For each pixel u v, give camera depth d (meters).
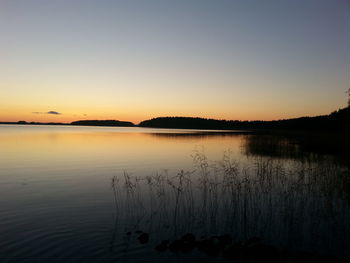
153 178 14.80
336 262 5.62
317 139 34.19
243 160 20.98
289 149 27.61
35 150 29.45
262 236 7.13
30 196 10.98
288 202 9.85
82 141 44.25
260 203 9.77
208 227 7.76
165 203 10.03
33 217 8.49
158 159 22.84
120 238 6.94
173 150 30.42
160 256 5.98
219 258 5.89
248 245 6.36
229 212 8.98
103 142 42.38
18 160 21.70
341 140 29.84
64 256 5.98
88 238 6.92
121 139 50.25
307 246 6.53
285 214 8.59
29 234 7.16
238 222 8.09
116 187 12.66
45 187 12.57
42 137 54.38
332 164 17.81
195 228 7.68
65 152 27.86
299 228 7.55
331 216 8.34
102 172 16.61
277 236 7.12
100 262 5.72
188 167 18.73
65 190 12.02
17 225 7.80
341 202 9.67
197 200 10.44
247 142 33.62
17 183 13.39
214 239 6.66
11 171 16.75
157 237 7.04
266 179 13.55
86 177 15.01
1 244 6.55
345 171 14.77
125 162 21.02
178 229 7.60
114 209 9.34
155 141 45.00
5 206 9.61
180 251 6.20
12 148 31.39
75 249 6.30
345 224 7.75
